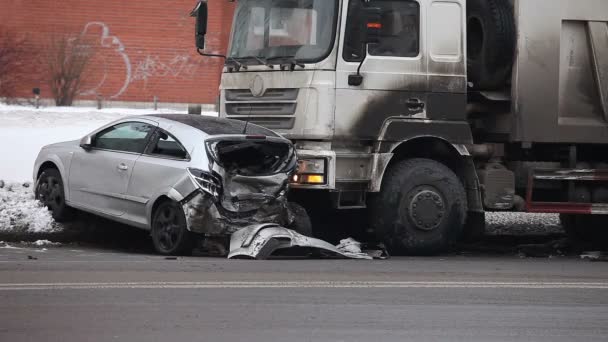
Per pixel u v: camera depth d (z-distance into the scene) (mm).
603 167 20234
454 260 18469
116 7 61438
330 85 18109
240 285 13773
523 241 22969
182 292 13102
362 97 18328
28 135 37750
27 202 20406
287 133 18406
